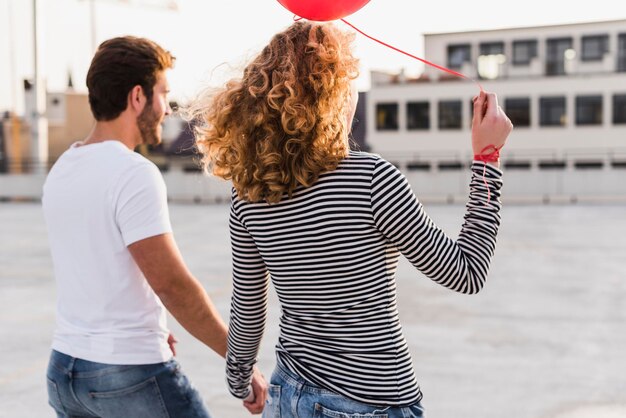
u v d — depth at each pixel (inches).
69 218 82.3
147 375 82.4
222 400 190.4
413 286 364.2
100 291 81.7
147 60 82.8
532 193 1068.5
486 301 322.3
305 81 67.3
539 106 1793.8
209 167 74.6
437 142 1868.8
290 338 71.2
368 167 67.1
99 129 84.5
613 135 1744.6
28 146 1712.6
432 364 223.1
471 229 70.4
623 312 296.4
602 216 769.6
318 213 67.3
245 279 75.3
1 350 245.6
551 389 197.8
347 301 67.7
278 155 67.2
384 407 67.1
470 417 176.9
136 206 79.8
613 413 178.4
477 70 1870.1
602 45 1790.1
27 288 372.8
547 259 454.3
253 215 70.6
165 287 80.6
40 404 191.0
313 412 68.4
